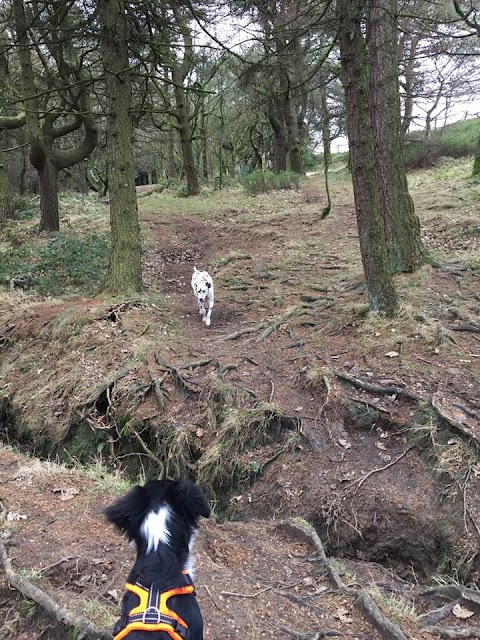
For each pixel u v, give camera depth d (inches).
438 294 341.1
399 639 137.9
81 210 788.0
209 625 141.2
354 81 282.0
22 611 148.6
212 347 328.5
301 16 315.9
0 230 689.6
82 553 167.9
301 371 283.3
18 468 232.1
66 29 443.2
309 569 178.7
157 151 1579.7
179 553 102.3
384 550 201.8
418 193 689.6
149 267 534.3
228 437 254.2
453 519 195.3
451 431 221.0
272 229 613.6
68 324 371.9
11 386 355.3
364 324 312.2
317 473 228.4
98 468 247.9
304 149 1375.5
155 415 277.4
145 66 474.6
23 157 1268.5
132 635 91.9
